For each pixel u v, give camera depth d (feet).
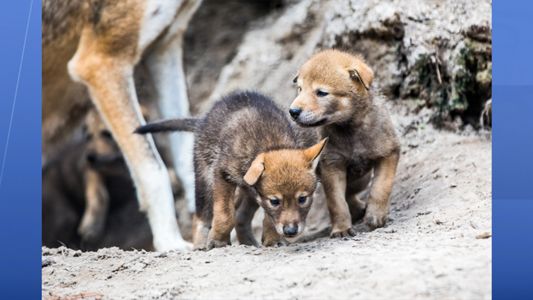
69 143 51.52
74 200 53.06
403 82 43.42
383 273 24.86
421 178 38.96
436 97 42.24
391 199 38.86
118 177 52.90
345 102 32.42
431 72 42.42
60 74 47.83
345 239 31.32
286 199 29.35
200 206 36.01
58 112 50.01
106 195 52.85
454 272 24.12
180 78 47.83
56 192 52.54
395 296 23.30
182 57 48.85
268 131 32.50
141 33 45.83
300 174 29.45
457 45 41.55
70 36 46.44
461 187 36.17
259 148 31.53
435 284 23.52
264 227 33.96
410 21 43.24
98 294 28.96
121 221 52.80
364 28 44.88
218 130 34.86
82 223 52.95
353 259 26.86
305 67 32.89
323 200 42.86
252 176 28.94
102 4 45.60
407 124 42.50
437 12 42.70
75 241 53.01
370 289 23.99
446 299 22.71
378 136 33.24
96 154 52.16
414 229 31.22
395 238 29.68
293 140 33.68
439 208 34.09
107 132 51.88
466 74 41.32
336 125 33.01
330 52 33.88
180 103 47.83
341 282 24.89
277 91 50.98
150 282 29.30
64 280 32.01
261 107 34.27
